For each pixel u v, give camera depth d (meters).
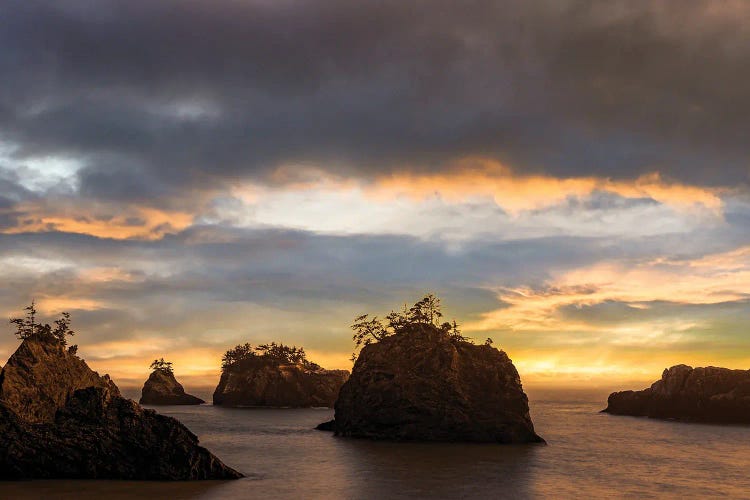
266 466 107.25
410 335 165.50
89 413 93.19
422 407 149.50
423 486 90.88
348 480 94.44
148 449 90.44
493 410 150.25
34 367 121.12
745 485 96.50
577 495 87.38
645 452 135.00
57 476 89.06
